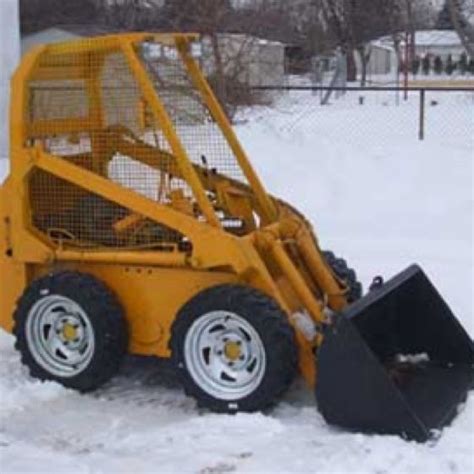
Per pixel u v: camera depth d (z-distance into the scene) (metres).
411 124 21.94
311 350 6.16
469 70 52.47
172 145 6.36
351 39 41.22
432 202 11.59
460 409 6.21
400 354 6.73
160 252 6.45
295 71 31.84
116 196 6.48
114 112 6.62
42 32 36.62
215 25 18.95
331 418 5.93
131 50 6.44
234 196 6.86
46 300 6.59
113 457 5.76
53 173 6.61
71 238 6.75
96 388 6.63
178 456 5.75
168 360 7.05
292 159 13.95
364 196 11.98
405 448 5.70
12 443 5.96
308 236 6.71
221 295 6.14
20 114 6.67
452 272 8.99
